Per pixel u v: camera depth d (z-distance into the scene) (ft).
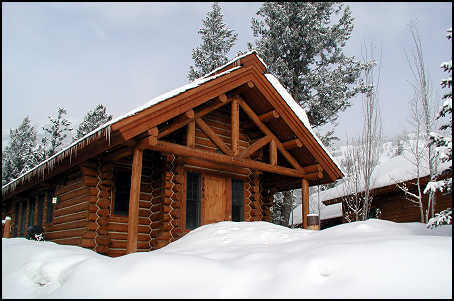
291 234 24.58
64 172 36.32
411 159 54.90
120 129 24.62
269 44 63.31
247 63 33.30
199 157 29.60
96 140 26.53
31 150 105.40
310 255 15.19
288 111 34.99
